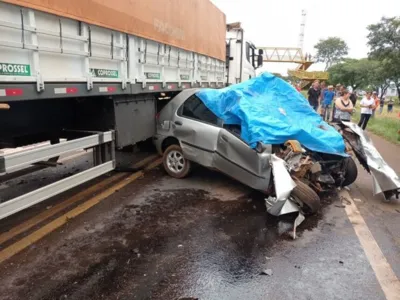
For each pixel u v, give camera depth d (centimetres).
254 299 312
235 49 1245
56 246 391
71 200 527
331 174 588
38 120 490
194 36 816
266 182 504
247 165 525
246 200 546
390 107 3062
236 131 555
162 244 404
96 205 511
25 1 324
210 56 965
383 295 320
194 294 316
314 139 536
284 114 573
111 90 498
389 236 440
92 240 407
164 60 667
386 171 563
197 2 818
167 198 548
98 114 555
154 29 604
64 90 399
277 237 430
